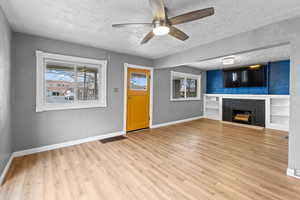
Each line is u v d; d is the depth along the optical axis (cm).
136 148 302
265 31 226
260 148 304
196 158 258
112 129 381
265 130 449
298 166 195
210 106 659
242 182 189
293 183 186
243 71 539
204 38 281
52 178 195
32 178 194
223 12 192
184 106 581
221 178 198
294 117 197
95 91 355
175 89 552
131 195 165
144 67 439
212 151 289
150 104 468
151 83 464
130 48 348
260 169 221
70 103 318
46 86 290
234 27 234
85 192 169
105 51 359
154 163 239
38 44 272
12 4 175
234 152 284
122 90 397
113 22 220
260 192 170
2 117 191
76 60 315
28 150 268
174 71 533
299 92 192
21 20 214
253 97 502
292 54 198
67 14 199
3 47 193
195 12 155
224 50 280
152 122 474
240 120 547
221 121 584
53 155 265
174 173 210
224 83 598
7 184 181
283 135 398
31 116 270
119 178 197
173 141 347
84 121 334
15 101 253
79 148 300
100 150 290
